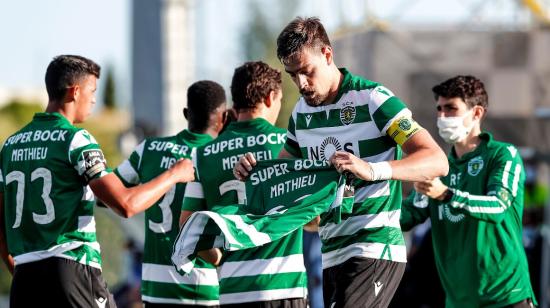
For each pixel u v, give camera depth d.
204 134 18.44
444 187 16.38
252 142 16.53
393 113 14.24
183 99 38.50
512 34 36.06
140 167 18.64
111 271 37.09
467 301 17.62
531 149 32.31
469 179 17.86
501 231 17.42
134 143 38.47
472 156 17.94
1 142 63.41
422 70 36.75
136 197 15.48
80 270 15.95
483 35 36.38
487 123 35.91
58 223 15.80
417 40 36.88
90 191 16.14
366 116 14.47
